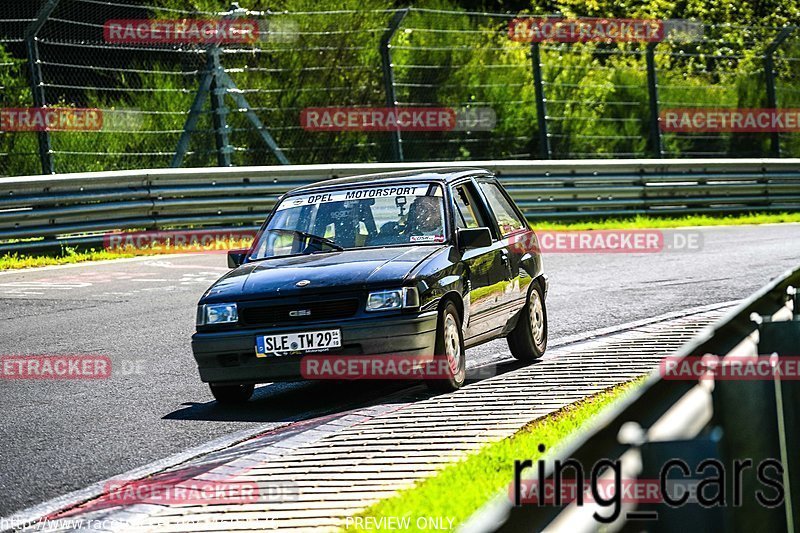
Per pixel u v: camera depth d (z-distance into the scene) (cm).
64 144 6475
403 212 2853
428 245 2773
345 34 7694
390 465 1853
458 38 8419
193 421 2417
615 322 3578
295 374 2534
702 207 8019
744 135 9650
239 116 7238
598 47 10369
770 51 9131
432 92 8169
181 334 3584
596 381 2542
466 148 8288
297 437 2122
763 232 6738
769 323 1095
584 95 9112
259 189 6216
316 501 1656
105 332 3638
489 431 2058
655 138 8175
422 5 8562
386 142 7744
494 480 1658
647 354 2905
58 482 1919
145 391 2777
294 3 7775
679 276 4731
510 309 2939
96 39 7469
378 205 2891
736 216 8125
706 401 803
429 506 1547
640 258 5462
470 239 2762
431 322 2527
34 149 6425
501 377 2717
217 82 6322
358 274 2573
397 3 8450
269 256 2878
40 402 2658
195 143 6988
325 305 2541
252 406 2606
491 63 8644
